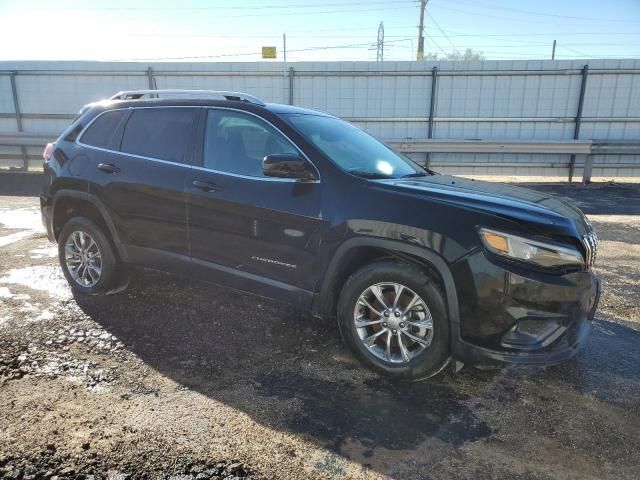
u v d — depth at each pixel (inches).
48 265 212.1
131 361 132.7
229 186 141.4
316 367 133.0
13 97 521.3
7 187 436.1
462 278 112.9
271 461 95.7
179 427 105.0
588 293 118.1
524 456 99.8
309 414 111.6
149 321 157.9
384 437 104.5
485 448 102.0
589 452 101.6
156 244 157.8
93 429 103.0
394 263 123.1
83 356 134.3
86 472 90.7
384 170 147.8
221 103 151.6
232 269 144.6
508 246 110.9
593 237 124.6
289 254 134.0
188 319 160.6
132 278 185.5
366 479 91.9
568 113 483.2
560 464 97.7
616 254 250.8
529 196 137.3
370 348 129.1
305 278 133.2
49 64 509.0
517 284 109.4
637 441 105.6
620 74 469.4
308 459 96.8
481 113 489.1
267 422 108.0
